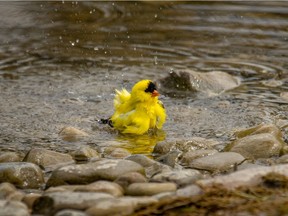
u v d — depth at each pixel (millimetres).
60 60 18281
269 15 22141
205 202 8805
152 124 13453
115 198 8734
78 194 8789
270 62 18047
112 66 17828
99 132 13438
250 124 13711
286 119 13898
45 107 14852
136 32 20672
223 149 11977
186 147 12078
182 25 21297
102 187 9250
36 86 16266
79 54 18766
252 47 19281
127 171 10188
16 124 13766
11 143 12695
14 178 10422
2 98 15375
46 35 20359
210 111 14656
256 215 8492
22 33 20500
